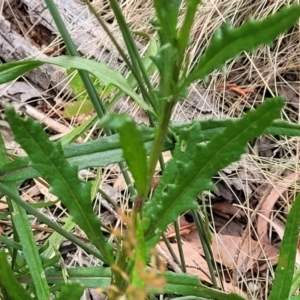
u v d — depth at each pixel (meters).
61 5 0.78
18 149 0.64
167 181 0.22
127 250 0.20
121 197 0.63
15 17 0.77
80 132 0.41
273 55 0.84
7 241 0.32
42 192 0.60
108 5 0.80
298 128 0.27
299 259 0.60
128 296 0.20
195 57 0.80
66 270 0.32
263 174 0.71
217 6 0.84
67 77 0.70
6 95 0.71
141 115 0.72
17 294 0.23
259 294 0.61
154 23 0.20
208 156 0.20
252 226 0.64
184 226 0.63
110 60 0.75
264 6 0.85
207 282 0.57
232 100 0.80
